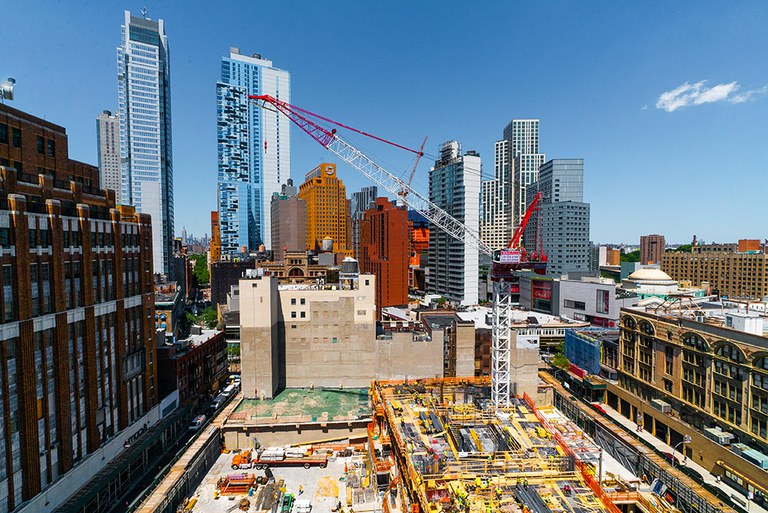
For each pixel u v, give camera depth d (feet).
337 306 325.42
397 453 218.59
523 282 638.94
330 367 326.65
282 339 323.98
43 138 195.52
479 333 329.52
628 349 304.50
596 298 504.02
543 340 478.18
